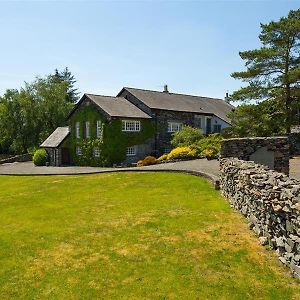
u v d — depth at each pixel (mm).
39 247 9367
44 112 57812
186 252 8375
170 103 41906
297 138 30594
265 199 8367
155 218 11234
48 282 7332
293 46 29750
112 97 40344
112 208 13133
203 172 17891
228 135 32062
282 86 30156
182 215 11344
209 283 6879
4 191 20047
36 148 55250
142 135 37844
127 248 8891
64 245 9406
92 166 37500
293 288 6441
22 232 10789
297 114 32750
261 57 29453
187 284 6902
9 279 7539
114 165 34906
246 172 10211
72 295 6758
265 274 7027
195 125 43031
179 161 28766
